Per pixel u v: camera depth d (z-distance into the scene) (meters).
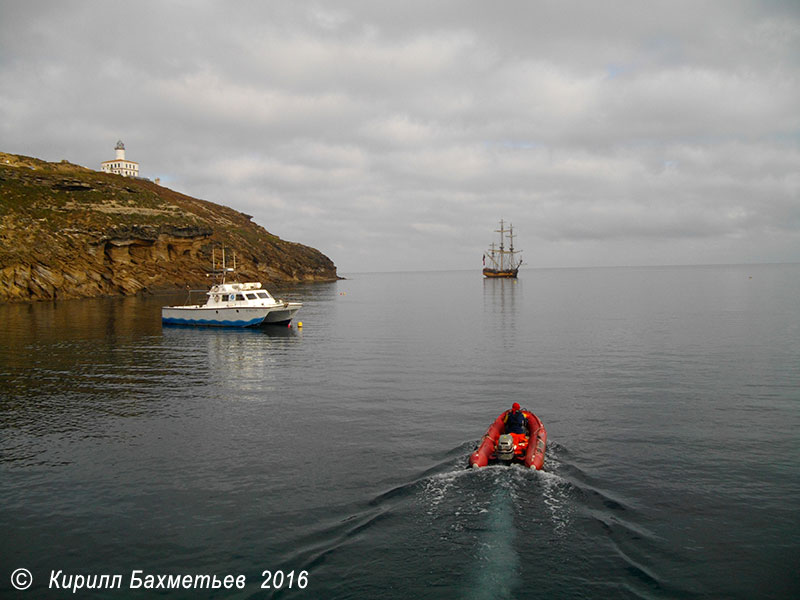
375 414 17.23
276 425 16.09
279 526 9.80
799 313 49.38
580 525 9.55
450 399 19.17
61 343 33.91
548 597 7.68
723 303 63.75
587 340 34.28
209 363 27.11
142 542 9.35
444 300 82.62
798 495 10.86
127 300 69.94
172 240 92.25
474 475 11.45
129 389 21.16
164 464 12.95
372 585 8.03
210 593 7.94
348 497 10.92
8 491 11.44
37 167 111.88
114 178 125.81
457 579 8.10
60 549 9.16
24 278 67.69
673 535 9.28
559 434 14.86
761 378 21.89
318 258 164.38
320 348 32.25
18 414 17.48
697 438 14.44
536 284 154.12
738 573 8.24
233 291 43.88
